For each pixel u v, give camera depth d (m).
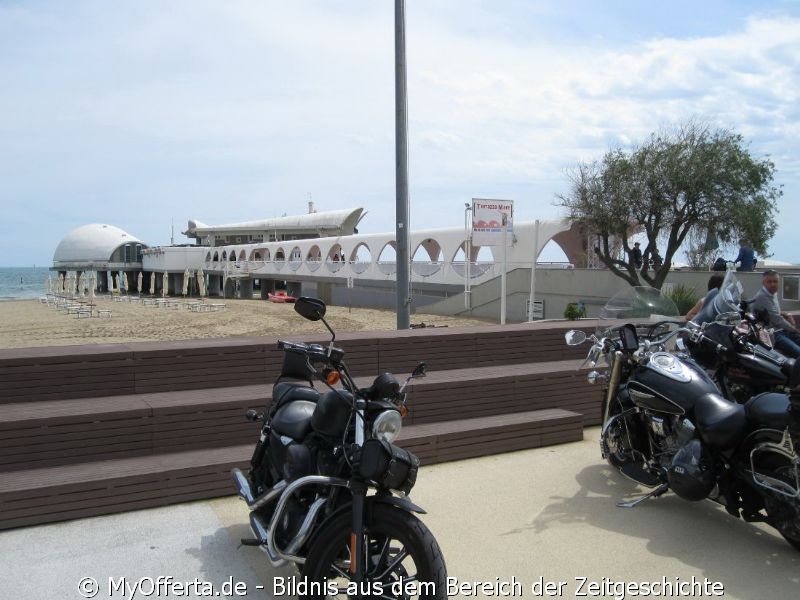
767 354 5.36
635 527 4.66
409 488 3.37
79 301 62.22
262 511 3.91
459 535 4.52
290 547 3.46
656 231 22.08
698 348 5.63
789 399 4.02
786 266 23.75
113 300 68.88
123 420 5.11
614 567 4.11
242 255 80.31
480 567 4.09
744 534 4.58
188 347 5.89
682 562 4.17
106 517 4.66
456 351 7.04
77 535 4.39
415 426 6.14
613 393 5.39
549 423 6.43
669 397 4.75
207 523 4.60
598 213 22.31
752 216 20.91
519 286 27.41
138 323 37.12
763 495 4.23
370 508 3.32
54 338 29.55
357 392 3.53
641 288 6.77
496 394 6.60
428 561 3.21
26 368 5.35
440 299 35.62
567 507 4.98
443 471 5.72
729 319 5.56
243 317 39.88
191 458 5.11
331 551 3.34
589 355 5.50
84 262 117.50
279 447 3.90
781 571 4.07
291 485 3.46
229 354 6.01
